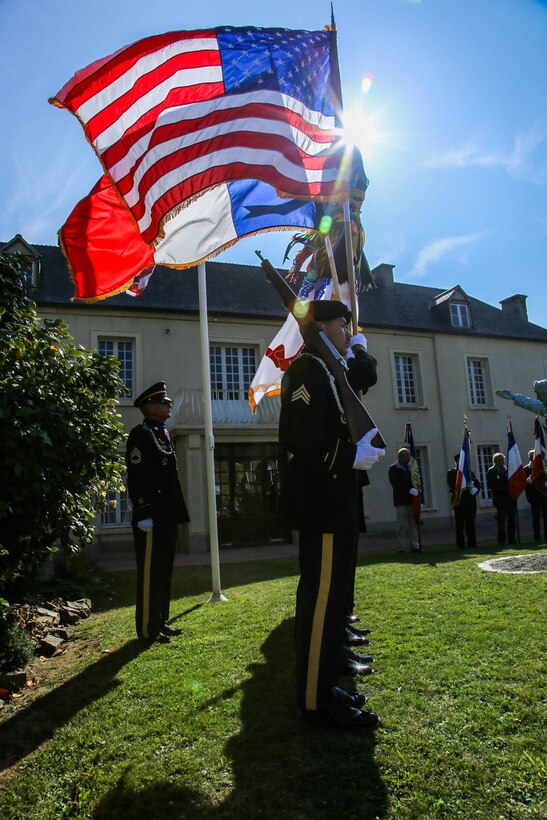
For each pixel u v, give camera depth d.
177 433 15.15
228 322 17.38
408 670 2.98
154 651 3.84
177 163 3.77
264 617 4.56
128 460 4.39
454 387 20.67
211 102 3.88
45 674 3.75
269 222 4.71
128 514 15.69
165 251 4.59
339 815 1.85
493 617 3.81
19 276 5.77
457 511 11.29
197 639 4.04
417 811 1.83
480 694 2.61
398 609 4.29
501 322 23.36
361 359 2.91
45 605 5.61
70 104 3.68
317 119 4.19
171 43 3.82
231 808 1.94
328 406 2.64
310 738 2.37
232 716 2.65
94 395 5.18
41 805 2.09
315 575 2.59
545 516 11.85
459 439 20.30
